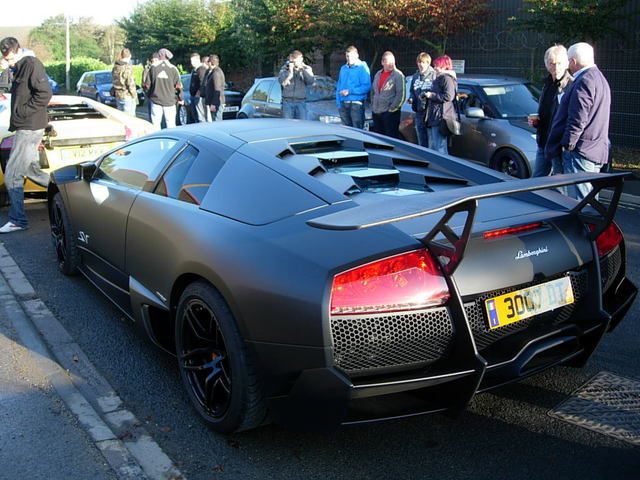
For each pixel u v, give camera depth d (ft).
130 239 12.67
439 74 28.84
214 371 10.15
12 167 21.58
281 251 9.05
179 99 42.65
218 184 11.09
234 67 95.66
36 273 17.85
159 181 12.61
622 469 9.14
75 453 9.57
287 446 9.88
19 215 22.04
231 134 12.42
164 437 10.14
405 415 8.82
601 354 12.79
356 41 62.13
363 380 8.54
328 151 12.30
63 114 24.73
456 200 7.64
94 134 23.39
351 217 7.33
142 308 12.32
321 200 9.86
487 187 8.48
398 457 9.57
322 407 8.61
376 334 8.41
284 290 8.66
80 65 166.50
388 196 10.46
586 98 18.17
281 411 9.05
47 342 13.53
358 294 8.32
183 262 10.39
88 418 10.51
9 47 20.95
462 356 8.71
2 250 19.95
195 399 10.60
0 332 13.91
